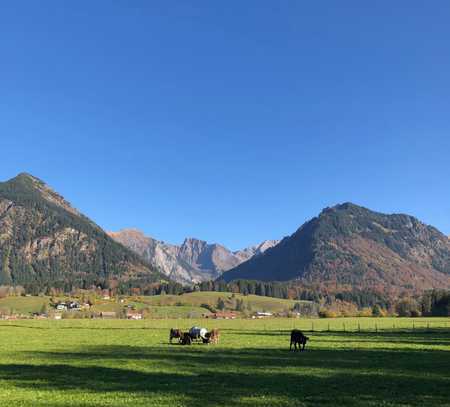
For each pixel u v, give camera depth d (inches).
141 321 6481.3
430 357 1984.5
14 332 3821.4
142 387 1288.1
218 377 1450.5
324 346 2513.5
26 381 1391.5
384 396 1158.3
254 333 3747.5
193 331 2861.7
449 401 1100.5
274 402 1091.9
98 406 1057.5
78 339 3065.9
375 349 2338.8
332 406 1051.3
